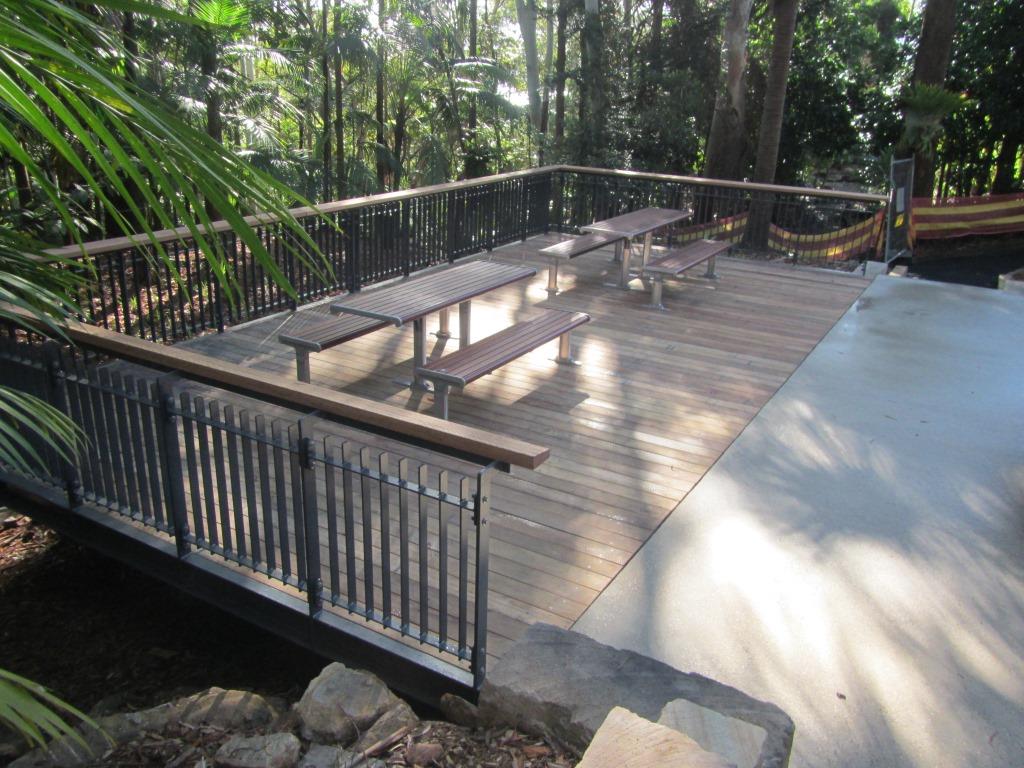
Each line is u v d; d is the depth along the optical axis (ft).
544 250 22.20
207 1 25.31
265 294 20.12
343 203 21.12
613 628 9.56
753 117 55.67
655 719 6.86
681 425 15.19
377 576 10.39
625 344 19.36
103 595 12.39
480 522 7.61
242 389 8.99
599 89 52.49
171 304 17.81
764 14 54.75
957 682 8.82
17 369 11.14
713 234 28.96
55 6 3.89
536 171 28.55
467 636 9.20
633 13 59.16
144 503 10.68
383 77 40.40
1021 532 11.87
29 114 3.47
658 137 52.44
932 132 45.44
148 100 4.06
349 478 8.49
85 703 10.09
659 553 11.13
